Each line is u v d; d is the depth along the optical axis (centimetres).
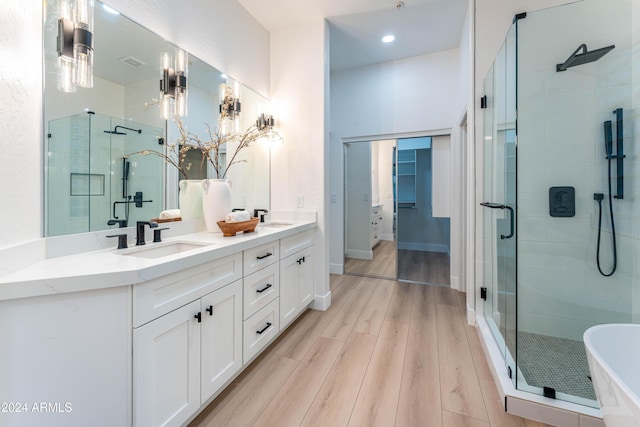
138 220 153
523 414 130
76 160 124
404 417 129
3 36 89
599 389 92
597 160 181
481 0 212
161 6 165
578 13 180
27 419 81
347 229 399
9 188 92
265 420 128
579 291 189
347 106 363
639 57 167
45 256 109
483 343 187
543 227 195
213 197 180
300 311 225
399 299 283
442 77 316
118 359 92
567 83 184
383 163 377
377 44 299
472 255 223
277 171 270
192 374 119
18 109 97
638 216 171
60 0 113
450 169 326
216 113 209
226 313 140
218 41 210
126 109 146
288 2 231
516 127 183
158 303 103
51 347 84
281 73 267
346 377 159
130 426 94
